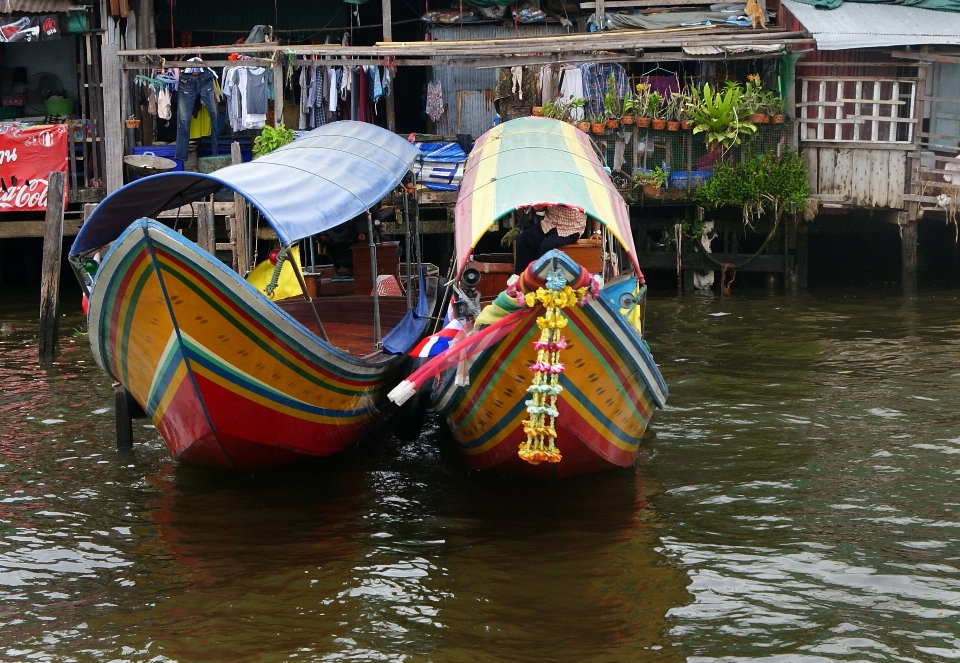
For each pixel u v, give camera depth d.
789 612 5.51
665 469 7.80
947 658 5.04
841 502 7.05
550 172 7.71
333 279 11.12
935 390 9.81
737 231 16.19
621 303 8.03
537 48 15.42
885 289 16.00
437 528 6.75
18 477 7.75
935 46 16.20
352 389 7.75
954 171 15.55
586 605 5.64
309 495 7.41
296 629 5.41
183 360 6.70
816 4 16.77
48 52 17.94
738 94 15.41
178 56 17.83
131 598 5.79
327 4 19.27
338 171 8.26
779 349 11.74
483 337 6.35
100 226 7.90
